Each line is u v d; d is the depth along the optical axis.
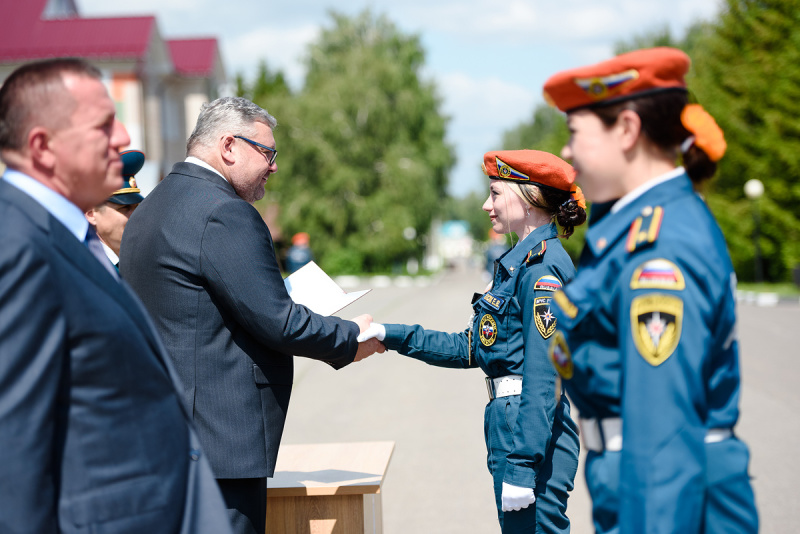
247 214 2.60
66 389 1.60
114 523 1.63
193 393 2.53
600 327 1.59
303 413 7.95
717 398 1.54
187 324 2.55
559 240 2.72
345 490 2.89
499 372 2.71
